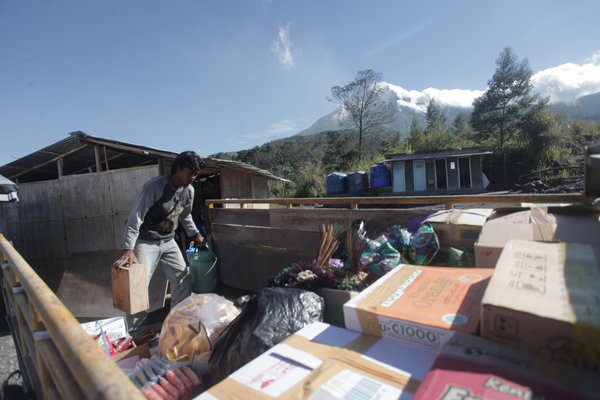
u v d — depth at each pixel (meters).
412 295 1.38
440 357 0.94
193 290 4.86
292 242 3.96
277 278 2.48
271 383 1.09
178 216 3.47
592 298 0.94
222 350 1.79
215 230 5.16
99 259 6.10
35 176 8.23
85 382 0.72
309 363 1.17
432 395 0.81
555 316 0.87
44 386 1.37
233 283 4.86
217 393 1.09
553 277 1.09
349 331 1.35
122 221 6.52
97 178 6.66
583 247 1.31
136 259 2.99
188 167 3.12
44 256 6.98
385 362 1.11
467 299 1.27
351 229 2.80
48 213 6.96
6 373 3.30
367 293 1.45
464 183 20.81
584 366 0.83
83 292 5.87
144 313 4.73
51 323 1.03
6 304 2.83
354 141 43.06
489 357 0.91
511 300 0.97
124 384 0.69
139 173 6.39
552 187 17.61
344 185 21.64
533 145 22.73
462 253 2.31
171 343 2.03
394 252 2.36
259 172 9.63
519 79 27.45
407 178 21.05
